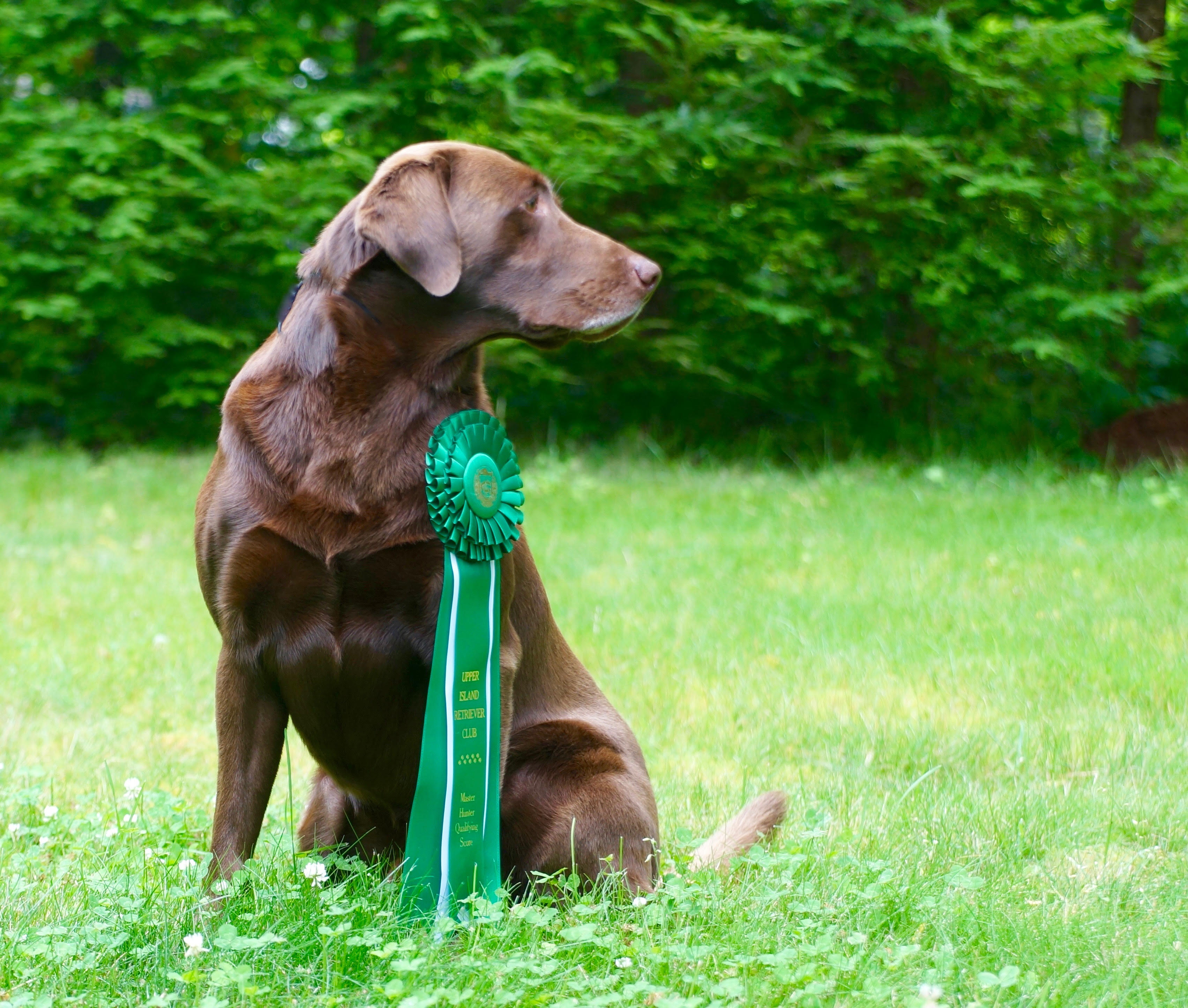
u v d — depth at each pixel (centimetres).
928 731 505
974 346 1316
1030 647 622
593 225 1307
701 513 991
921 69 1254
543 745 345
